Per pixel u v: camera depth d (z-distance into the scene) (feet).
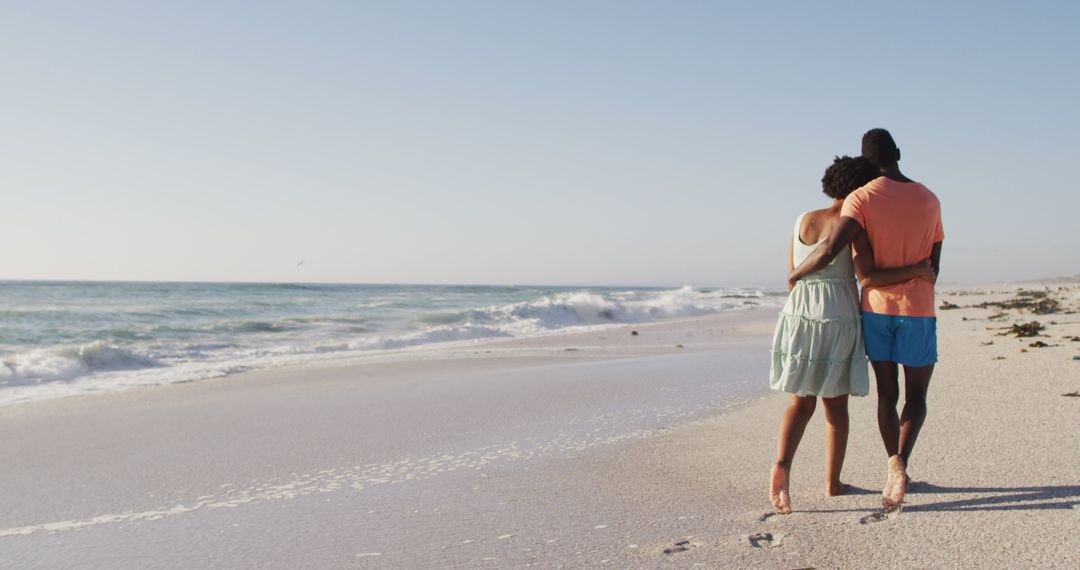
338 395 27.45
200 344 52.19
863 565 8.44
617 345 49.55
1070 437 13.78
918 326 10.52
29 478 16.10
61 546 11.25
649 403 22.99
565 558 9.37
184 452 18.31
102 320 68.23
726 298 159.02
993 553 8.46
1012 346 30.37
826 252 10.45
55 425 22.54
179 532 11.68
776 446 15.70
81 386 31.65
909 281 10.59
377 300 130.72
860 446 14.60
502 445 17.60
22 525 12.59
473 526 11.05
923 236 10.50
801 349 10.71
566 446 17.08
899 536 9.29
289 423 21.79
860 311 10.93
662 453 15.75
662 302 102.01
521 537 10.38
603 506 11.79
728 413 20.62
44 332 56.80
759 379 27.73
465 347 50.55
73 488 15.16
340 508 12.61
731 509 11.16
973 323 48.78
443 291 215.92
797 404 10.94
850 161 11.09
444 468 15.46
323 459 16.93
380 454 17.21
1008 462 12.30
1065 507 9.76
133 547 11.00
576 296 97.30
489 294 184.44
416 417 21.97
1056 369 22.41
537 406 23.20
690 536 9.95
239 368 37.96
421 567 9.37
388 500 12.98
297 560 9.93
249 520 12.16
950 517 9.79
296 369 37.17
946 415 16.72
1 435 21.09
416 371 35.17
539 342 53.93
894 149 11.02
